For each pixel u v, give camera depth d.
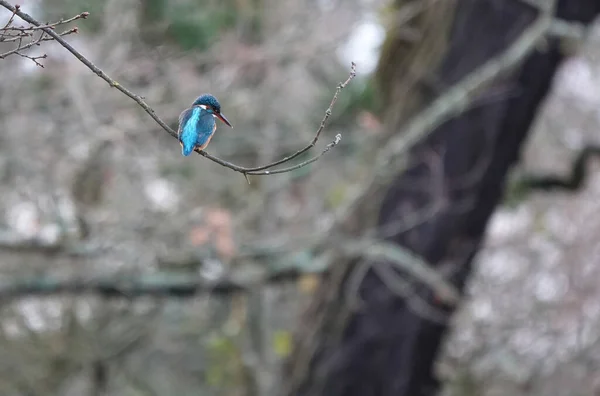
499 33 10.80
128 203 16.92
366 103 12.43
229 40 14.23
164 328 20.17
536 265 17.56
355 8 16.33
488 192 11.04
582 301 17.03
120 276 11.79
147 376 22.14
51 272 14.25
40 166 14.18
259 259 12.19
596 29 12.81
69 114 13.94
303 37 15.05
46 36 4.86
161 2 14.38
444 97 10.72
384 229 10.99
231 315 18.86
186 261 12.14
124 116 14.01
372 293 11.06
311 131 14.35
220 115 5.40
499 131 10.80
